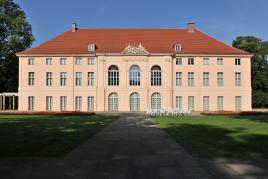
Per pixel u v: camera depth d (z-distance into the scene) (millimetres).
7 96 83750
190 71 75875
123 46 77625
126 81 75250
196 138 23297
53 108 75875
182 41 78625
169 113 58812
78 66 75875
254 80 94938
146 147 19172
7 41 76688
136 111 73188
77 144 20125
